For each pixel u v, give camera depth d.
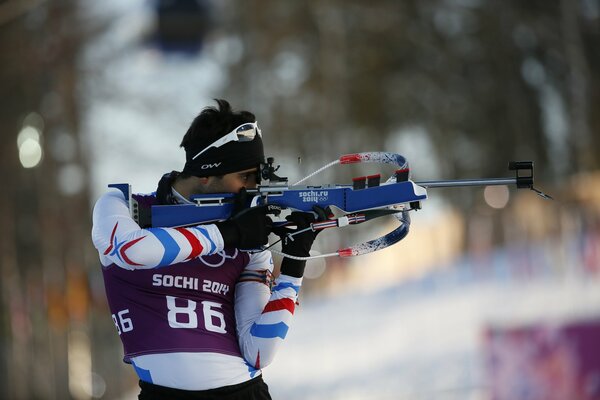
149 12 71.12
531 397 36.16
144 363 13.45
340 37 104.00
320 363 45.03
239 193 13.25
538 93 103.06
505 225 38.50
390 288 43.84
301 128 111.75
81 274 80.56
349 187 13.42
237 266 13.87
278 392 46.78
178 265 13.51
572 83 82.31
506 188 40.72
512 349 37.16
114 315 13.73
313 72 110.75
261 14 113.62
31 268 84.94
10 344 72.19
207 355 13.39
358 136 109.44
